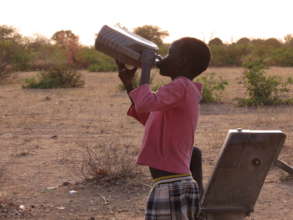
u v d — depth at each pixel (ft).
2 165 28.43
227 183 12.40
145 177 24.80
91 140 35.70
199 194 11.64
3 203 21.08
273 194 22.65
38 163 28.91
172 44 11.60
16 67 138.00
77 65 168.66
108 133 38.50
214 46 163.02
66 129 40.60
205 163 28.27
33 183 24.71
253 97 54.80
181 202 11.18
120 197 22.22
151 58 11.10
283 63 150.61
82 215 20.06
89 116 47.57
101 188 23.44
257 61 57.72
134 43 11.09
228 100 58.49
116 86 81.92
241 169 12.28
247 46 164.76
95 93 70.13
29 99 63.72
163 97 10.90
